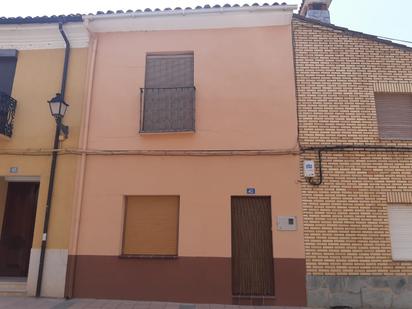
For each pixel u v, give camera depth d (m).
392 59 8.49
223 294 7.52
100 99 8.61
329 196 7.81
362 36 8.57
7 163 8.45
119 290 7.68
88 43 8.96
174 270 7.69
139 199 8.20
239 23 8.70
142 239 8.02
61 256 7.86
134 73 8.72
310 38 8.61
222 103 8.37
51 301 7.40
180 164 8.14
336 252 7.58
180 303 7.48
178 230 7.90
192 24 8.80
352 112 8.22
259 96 8.35
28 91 8.84
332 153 8.00
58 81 8.84
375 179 7.88
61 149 8.33
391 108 8.42
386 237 7.63
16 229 9.19
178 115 8.40
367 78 8.39
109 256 7.83
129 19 8.73
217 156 8.12
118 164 8.23
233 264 7.76
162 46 8.81
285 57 8.51
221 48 8.66
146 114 8.47
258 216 7.96
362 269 7.51
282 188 7.88
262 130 8.17
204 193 7.97
